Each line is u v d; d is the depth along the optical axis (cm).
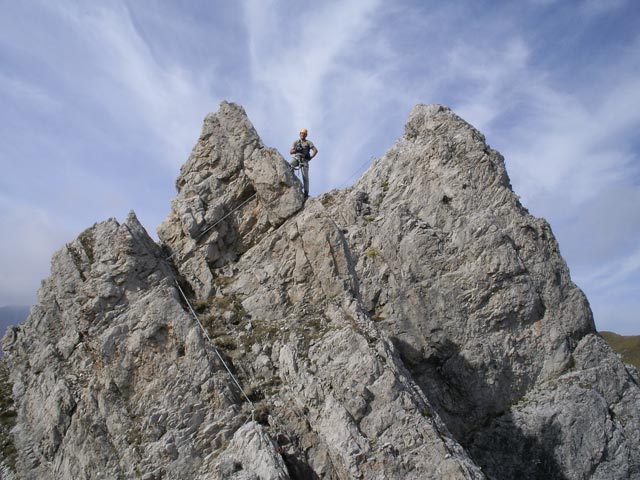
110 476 1967
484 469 2566
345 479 1820
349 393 1938
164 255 2642
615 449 2600
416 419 1877
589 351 2866
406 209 3103
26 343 2584
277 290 2402
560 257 3070
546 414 2638
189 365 2123
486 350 2766
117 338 2178
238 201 2775
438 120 3444
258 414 2005
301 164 2875
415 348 2778
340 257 2359
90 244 2556
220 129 2917
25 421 2350
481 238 2970
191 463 1917
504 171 3284
